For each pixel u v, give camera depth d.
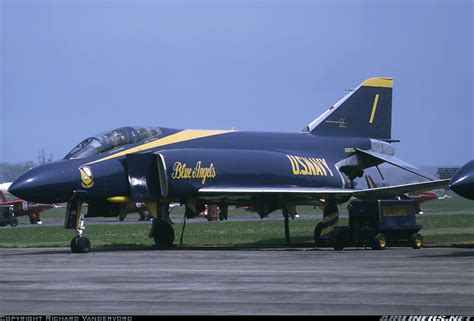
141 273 65.69
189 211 108.25
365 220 96.50
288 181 111.88
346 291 52.78
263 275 62.91
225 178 106.06
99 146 98.94
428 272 63.97
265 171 109.75
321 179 116.19
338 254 86.81
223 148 110.06
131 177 99.38
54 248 107.62
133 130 102.94
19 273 66.75
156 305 47.78
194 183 102.94
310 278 60.41
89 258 84.38
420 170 119.81
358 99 126.12
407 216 97.94
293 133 119.50
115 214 102.00
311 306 46.94
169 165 100.81
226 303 48.34
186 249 102.00
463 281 57.62
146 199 100.75
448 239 112.44
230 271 66.44
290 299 49.59
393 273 63.34
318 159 118.19
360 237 95.75
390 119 128.75
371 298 49.59
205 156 104.94
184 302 48.84
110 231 165.12
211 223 199.88
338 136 123.69
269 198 109.75
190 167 102.69
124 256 86.94
